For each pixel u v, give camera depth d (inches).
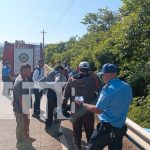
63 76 394.6
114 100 216.2
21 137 336.5
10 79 698.8
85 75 295.0
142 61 533.3
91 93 291.4
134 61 556.7
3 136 362.9
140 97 526.6
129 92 221.8
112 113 217.3
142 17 523.5
